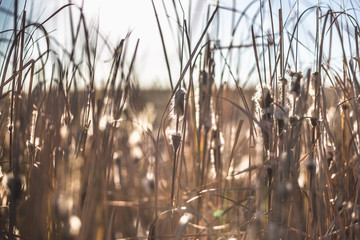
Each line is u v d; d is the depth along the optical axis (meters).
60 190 1.82
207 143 2.87
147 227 2.84
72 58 2.48
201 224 2.48
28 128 2.32
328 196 2.26
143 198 3.12
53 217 2.09
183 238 2.25
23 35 2.23
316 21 2.42
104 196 2.03
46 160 2.25
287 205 2.00
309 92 2.46
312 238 2.05
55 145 2.32
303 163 2.28
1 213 2.30
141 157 3.60
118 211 2.65
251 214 2.30
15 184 1.87
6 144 2.91
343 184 2.28
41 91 2.77
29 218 2.13
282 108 2.07
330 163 2.39
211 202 2.82
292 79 2.20
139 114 3.50
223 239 2.16
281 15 2.29
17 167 1.89
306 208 2.51
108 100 2.53
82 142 2.38
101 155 2.14
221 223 2.67
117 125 2.49
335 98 2.84
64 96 2.41
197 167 2.84
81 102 2.64
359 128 2.30
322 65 2.50
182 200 2.63
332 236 2.24
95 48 2.48
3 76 2.20
